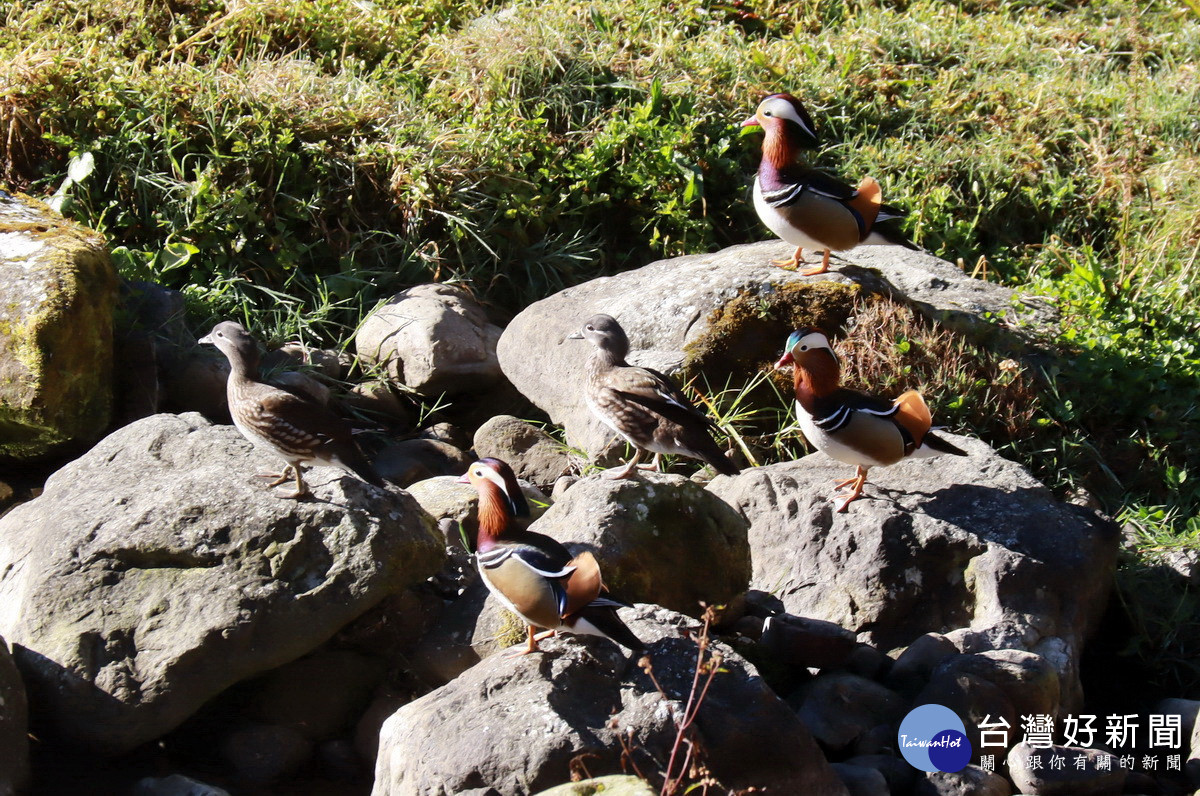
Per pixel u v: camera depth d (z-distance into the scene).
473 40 12.54
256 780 6.22
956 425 8.91
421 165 10.79
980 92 13.90
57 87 10.66
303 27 12.52
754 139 12.18
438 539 6.87
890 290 9.48
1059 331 9.95
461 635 6.63
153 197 10.45
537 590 5.65
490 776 5.30
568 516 6.95
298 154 10.79
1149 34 15.92
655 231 11.33
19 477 8.44
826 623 7.07
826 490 7.87
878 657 7.07
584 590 5.57
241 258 10.40
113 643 6.13
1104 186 12.88
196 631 6.10
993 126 13.36
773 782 5.47
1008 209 12.72
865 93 13.54
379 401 9.72
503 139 11.29
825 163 12.75
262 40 12.21
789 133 8.88
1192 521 8.80
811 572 7.66
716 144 12.09
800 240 9.05
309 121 10.98
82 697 5.99
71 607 6.25
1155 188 12.87
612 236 11.66
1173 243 12.23
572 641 5.94
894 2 15.68
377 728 6.46
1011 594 7.23
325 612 6.28
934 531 7.48
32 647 6.14
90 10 12.18
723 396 8.91
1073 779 6.21
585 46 12.77
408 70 12.47
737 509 8.04
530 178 11.33
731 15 14.51
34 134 10.55
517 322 9.73
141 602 6.27
